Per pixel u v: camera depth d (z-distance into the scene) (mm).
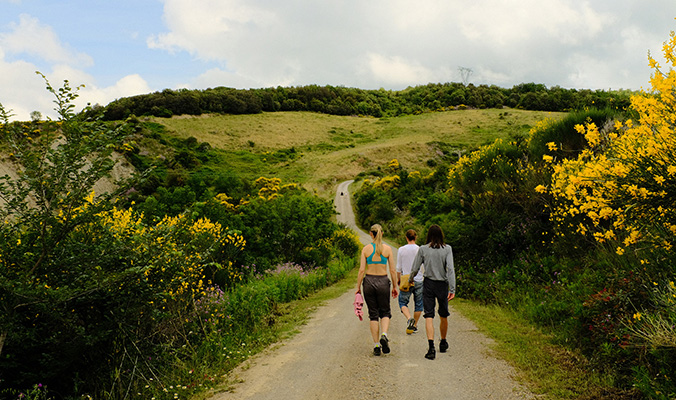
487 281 10133
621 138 5039
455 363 4914
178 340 5836
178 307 5852
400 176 63250
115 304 4738
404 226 39719
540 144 11156
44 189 4117
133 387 4484
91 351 4773
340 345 5918
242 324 7082
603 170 4758
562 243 8523
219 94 139500
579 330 5402
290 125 133125
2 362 4133
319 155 106812
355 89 194250
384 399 3898
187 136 107312
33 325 4441
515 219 11109
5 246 4055
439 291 5297
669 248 4445
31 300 3855
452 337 6266
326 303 10305
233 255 10852
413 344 5898
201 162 88875
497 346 5602
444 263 5332
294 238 16312
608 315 4844
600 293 5305
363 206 58531
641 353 4023
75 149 4078
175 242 5582
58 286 4199
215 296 7488
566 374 4367
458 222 12711
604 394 3816
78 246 4234
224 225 12969
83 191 4270
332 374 4641
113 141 4320
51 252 4219
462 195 14648
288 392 4184
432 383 4277
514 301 8328
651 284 4832
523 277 8945
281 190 73062
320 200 22859
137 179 4508
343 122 145375
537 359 4930
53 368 4406
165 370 4938
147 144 89312
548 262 8883
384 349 5258
